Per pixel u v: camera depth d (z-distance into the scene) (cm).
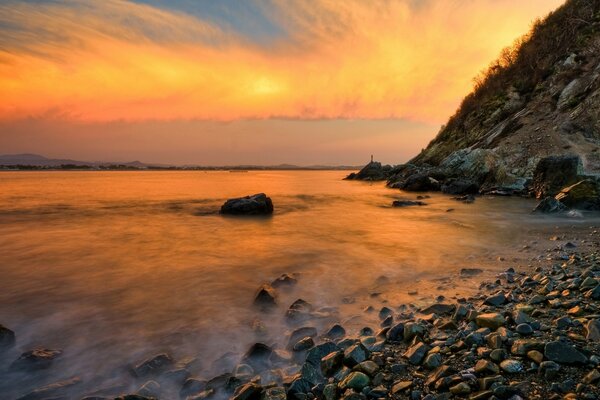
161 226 1894
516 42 4634
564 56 3759
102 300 800
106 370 523
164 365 520
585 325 484
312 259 1138
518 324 522
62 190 4959
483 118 4234
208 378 491
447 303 688
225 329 645
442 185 3550
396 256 1144
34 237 1602
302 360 521
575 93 3234
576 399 336
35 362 531
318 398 417
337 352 487
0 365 539
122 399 429
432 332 551
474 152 3491
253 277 962
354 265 1047
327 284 872
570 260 920
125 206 2916
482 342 485
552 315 554
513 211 2109
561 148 2888
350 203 3045
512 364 405
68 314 723
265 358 527
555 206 1922
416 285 831
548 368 388
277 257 1180
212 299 798
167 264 1112
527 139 3222
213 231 1723
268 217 2220
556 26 4200
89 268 1073
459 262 1027
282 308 730
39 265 1110
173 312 726
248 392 423
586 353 410
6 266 1101
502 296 661
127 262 1141
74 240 1526
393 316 646
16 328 662
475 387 385
